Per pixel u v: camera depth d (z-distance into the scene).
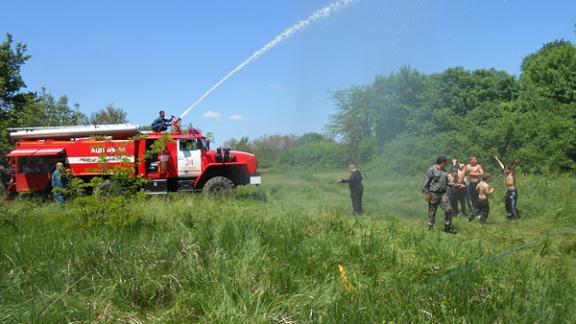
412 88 34.44
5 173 16.12
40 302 4.18
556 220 10.61
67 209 7.90
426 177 9.38
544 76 38.66
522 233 9.05
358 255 5.90
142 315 4.34
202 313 4.27
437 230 9.03
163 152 14.21
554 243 7.77
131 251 5.54
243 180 14.96
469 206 12.28
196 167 14.54
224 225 6.74
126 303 4.47
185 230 6.66
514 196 11.37
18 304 4.15
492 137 23.03
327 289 4.55
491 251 6.61
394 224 8.69
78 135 14.52
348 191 17.97
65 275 4.89
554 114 29.95
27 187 14.50
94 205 7.40
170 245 5.74
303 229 7.25
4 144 18.41
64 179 13.09
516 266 5.52
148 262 5.24
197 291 4.55
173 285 4.73
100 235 6.51
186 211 9.37
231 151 15.13
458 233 9.21
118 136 14.43
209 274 4.85
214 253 5.45
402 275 5.21
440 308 4.14
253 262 5.27
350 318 3.88
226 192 13.98
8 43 25.42
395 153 24.84
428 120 31.97
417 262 5.86
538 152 22.25
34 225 7.61
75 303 4.28
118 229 7.13
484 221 10.79
